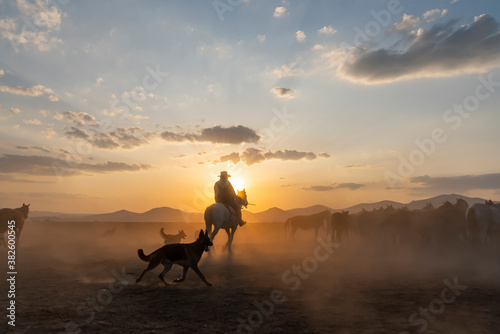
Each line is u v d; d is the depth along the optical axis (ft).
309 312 19.13
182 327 16.61
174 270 35.42
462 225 51.08
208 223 46.19
